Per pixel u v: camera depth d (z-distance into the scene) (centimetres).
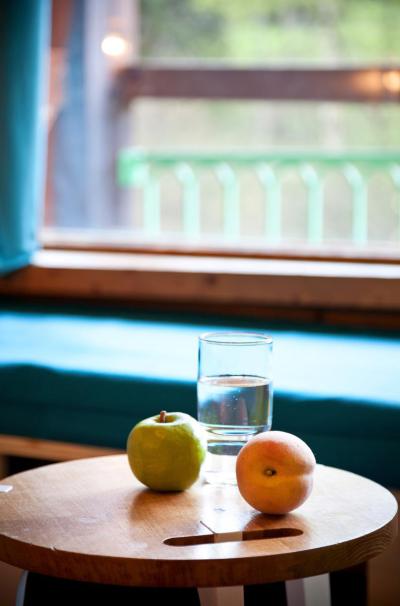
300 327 293
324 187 363
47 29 337
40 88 319
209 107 366
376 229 359
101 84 363
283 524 123
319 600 128
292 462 125
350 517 126
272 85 359
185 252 329
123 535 119
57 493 136
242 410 132
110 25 361
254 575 112
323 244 323
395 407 205
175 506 130
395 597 201
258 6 355
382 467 207
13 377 241
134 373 231
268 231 371
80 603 135
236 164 369
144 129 371
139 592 135
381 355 255
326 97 355
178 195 376
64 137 358
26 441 241
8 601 180
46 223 357
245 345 133
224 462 138
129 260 326
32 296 336
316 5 350
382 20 344
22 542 117
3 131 313
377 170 356
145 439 133
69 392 235
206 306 314
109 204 368
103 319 306
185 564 111
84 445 235
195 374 229
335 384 222
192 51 363
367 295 287
